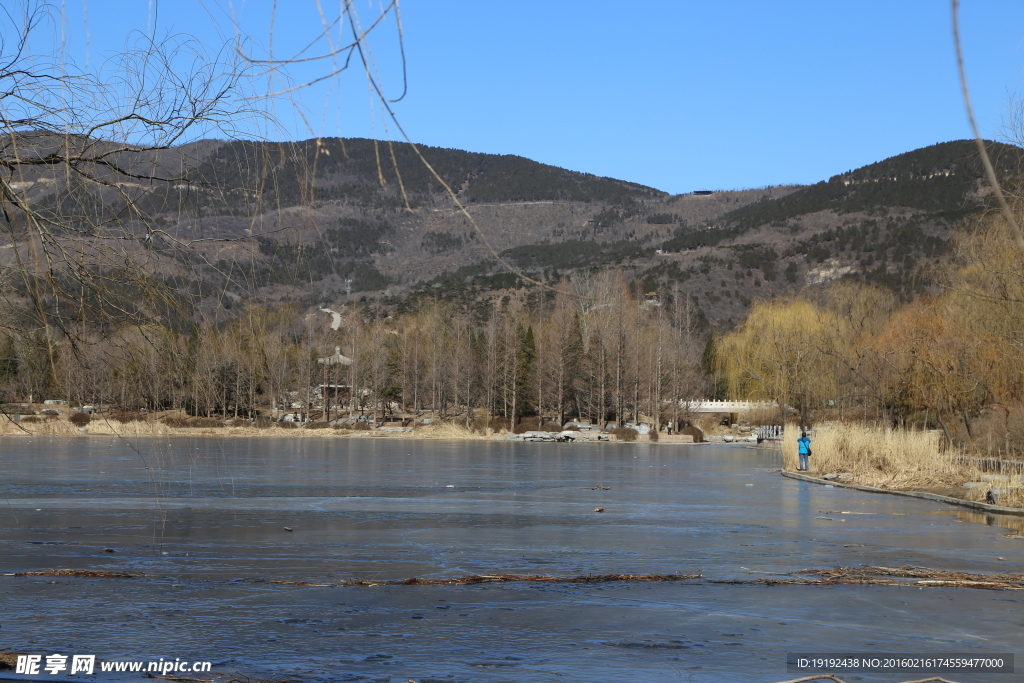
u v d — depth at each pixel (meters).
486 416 106.69
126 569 14.94
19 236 6.28
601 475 41.47
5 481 33.62
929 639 10.70
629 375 100.88
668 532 20.55
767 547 18.22
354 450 64.50
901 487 32.72
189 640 10.43
